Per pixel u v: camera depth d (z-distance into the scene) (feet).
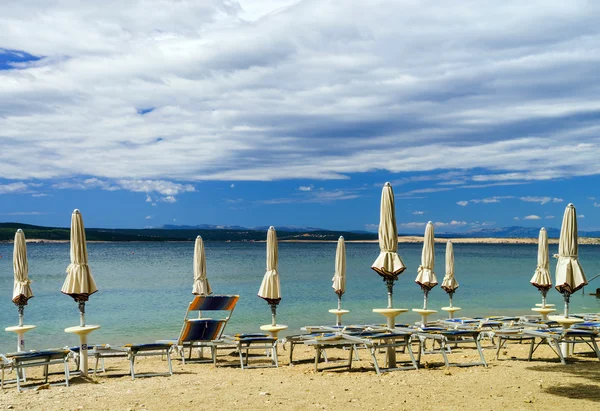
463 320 41.01
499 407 20.24
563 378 25.67
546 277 43.21
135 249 392.88
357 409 20.24
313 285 104.99
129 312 65.77
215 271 149.79
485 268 174.09
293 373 29.14
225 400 22.02
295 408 20.53
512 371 27.66
